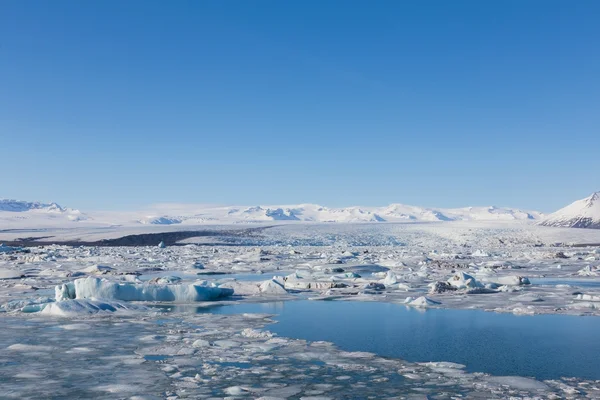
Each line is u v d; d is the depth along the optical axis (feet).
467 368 30.53
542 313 50.14
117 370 30.04
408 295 65.10
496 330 41.83
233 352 34.37
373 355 33.63
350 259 142.51
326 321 46.24
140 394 25.79
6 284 76.02
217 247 239.09
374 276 92.27
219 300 60.75
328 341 37.86
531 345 36.47
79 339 38.22
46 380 28.07
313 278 85.76
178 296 59.77
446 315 49.44
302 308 54.75
